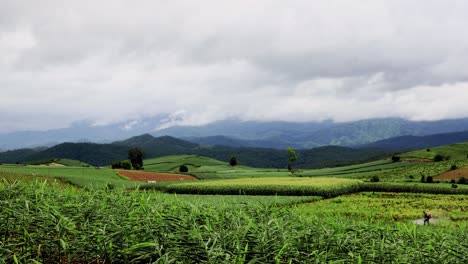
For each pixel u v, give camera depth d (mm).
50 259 6402
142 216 7012
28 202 7273
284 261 5945
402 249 6793
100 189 9602
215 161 195750
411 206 42656
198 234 5613
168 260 5055
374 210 38250
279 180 67438
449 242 7398
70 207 7617
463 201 47469
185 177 92312
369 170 121438
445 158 123812
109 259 5602
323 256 5750
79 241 6012
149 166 161625
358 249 6512
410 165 120875
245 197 43688
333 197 52062
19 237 6457
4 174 46938
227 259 5105
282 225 6703
